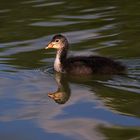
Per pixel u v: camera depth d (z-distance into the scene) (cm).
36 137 1289
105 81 1658
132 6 2639
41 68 1819
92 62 1755
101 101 1502
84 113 1427
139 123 1352
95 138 1278
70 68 1762
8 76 1741
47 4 2759
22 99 1539
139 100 1491
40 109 1464
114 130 1316
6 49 2039
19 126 1352
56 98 1540
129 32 2191
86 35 2167
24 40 2150
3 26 2388
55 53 1988
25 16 2538
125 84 1617
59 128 1338
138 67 1759
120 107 1453
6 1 2888
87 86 1631
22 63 1869
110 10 2573
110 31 2217
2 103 1512
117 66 1727
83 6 2680
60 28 2286
